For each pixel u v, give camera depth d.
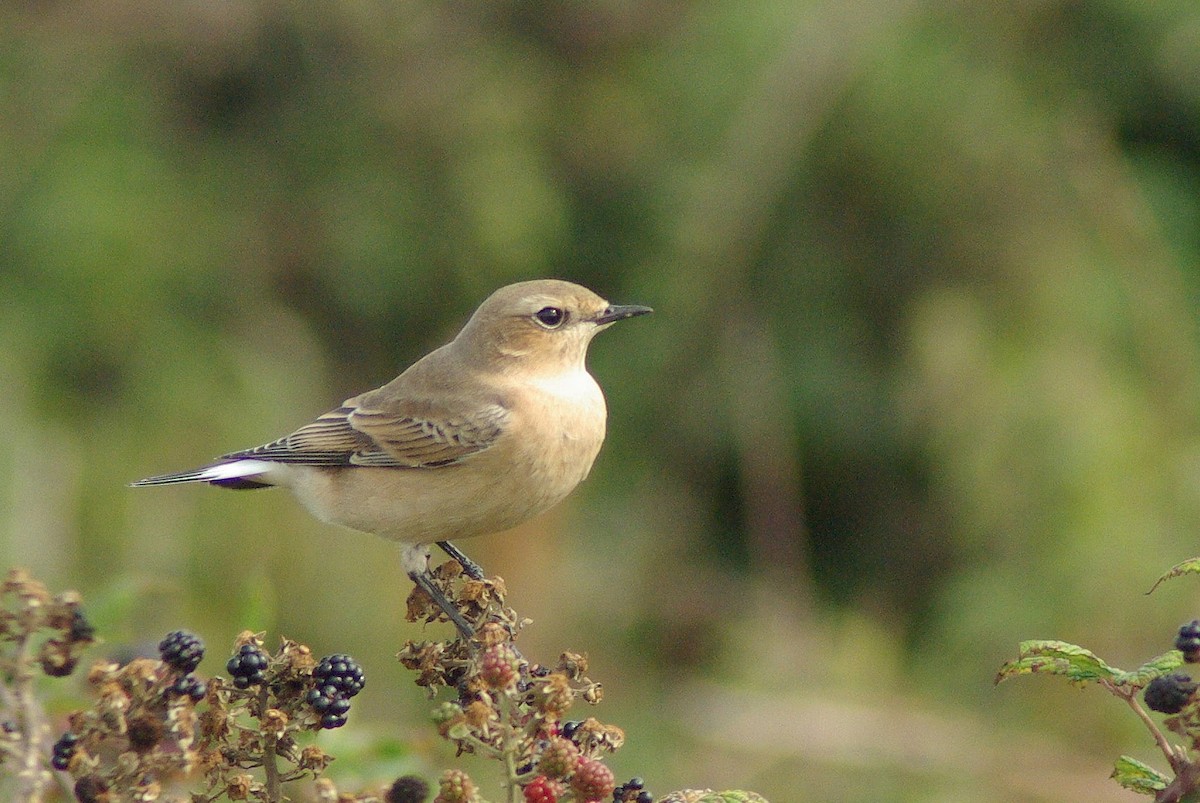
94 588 12.39
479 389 9.08
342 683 5.33
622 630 14.10
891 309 14.90
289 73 14.81
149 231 13.84
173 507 13.09
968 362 14.13
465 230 14.60
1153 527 13.49
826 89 14.43
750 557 14.81
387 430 9.03
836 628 14.43
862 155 14.62
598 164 15.03
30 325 13.31
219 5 14.32
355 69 14.80
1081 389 13.80
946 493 14.36
